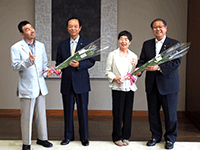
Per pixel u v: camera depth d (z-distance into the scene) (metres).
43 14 5.00
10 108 5.29
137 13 5.07
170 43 3.30
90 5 4.98
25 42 3.15
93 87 5.15
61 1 4.99
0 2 5.14
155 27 3.25
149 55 3.39
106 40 5.00
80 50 3.18
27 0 5.10
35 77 3.18
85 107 3.48
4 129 4.23
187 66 5.01
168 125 3.40
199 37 4.27
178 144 3.51
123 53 3.38
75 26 3.29
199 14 4.26
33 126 4.43
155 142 3.48
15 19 5.14
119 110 3.38
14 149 3.32
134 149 3.32
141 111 5.19
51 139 3.74
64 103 3.49
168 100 3.34
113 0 4.95
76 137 3.86
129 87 3.35
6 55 5.21
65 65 3.23
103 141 3.63
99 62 5.04
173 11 5.05
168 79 3.32
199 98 4.24
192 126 4.43
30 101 3.17
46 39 5.03
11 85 5.26
